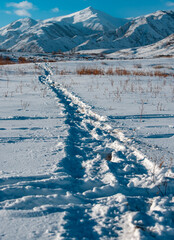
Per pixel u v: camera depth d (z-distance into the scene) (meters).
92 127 5.51
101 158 3.59
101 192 2.60
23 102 8.30
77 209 2.27
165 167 3.16
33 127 5.23
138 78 16.20
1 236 1.88
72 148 4.03
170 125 5.48
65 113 6.62
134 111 7.00
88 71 20.83
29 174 2.94
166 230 1.93
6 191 2.50
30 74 20.05
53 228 1.98
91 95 9.82
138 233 1.85
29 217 2.12
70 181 2.81
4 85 13.25
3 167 3.19
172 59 36.19
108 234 1.93
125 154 3.80
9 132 4.86
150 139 4.51
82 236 1.90
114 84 13.77
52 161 3.40
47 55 62.91
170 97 9.73
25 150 3.87
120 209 2.26
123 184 2.81
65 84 13.22
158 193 2.62
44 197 2.39
